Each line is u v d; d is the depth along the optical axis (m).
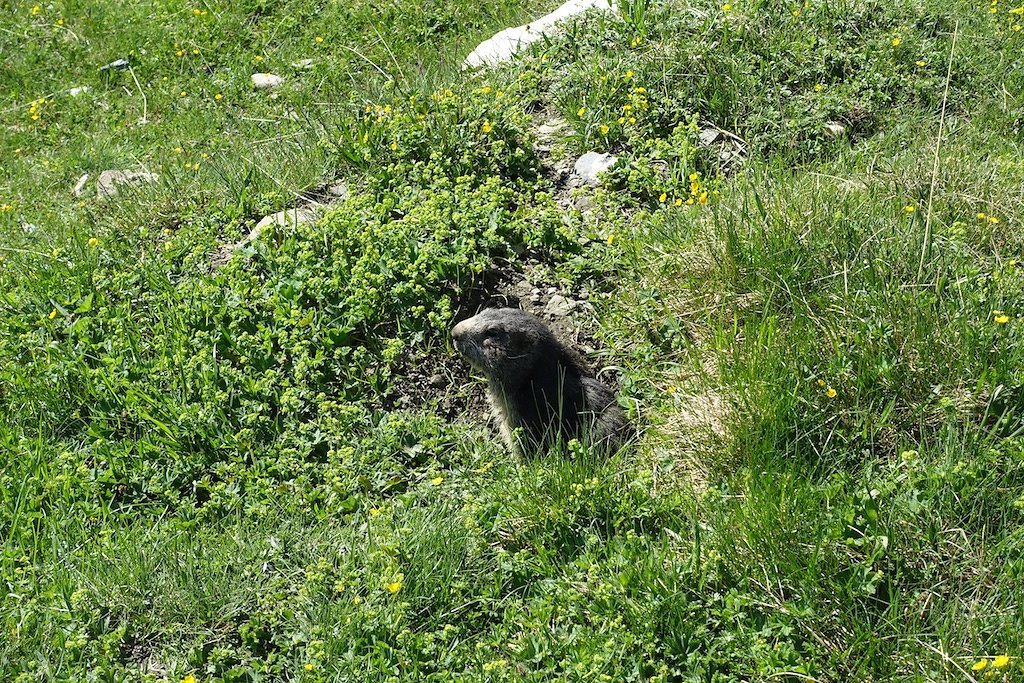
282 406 6.52
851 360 5.82
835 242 6.62
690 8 9.76
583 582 5.15
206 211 8.30
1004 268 6.38
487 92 8.84
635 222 7.59
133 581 5.43
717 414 5.85
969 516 5.10
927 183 7.18
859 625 4.73
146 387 6.66
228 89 13.16
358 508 5.93
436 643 5.09
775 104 8.76
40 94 13.50
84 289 7.47
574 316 7.12
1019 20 10.08
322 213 7.98
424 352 6.93
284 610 5.23
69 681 4.97
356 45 13.69
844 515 5.04
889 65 9.16
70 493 6.12
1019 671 4.45
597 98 8.71
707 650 4.79
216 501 6.01
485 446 6.41
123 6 15.27
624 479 5.69
